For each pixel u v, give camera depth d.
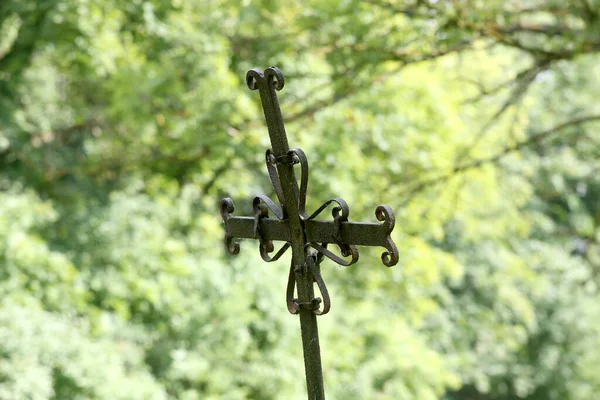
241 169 8.91
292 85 7.52
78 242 9.06
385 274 9.36
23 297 7.24
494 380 17.41
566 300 16.98
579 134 10.68
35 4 8.38
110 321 7.80
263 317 8.57
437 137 8.02
